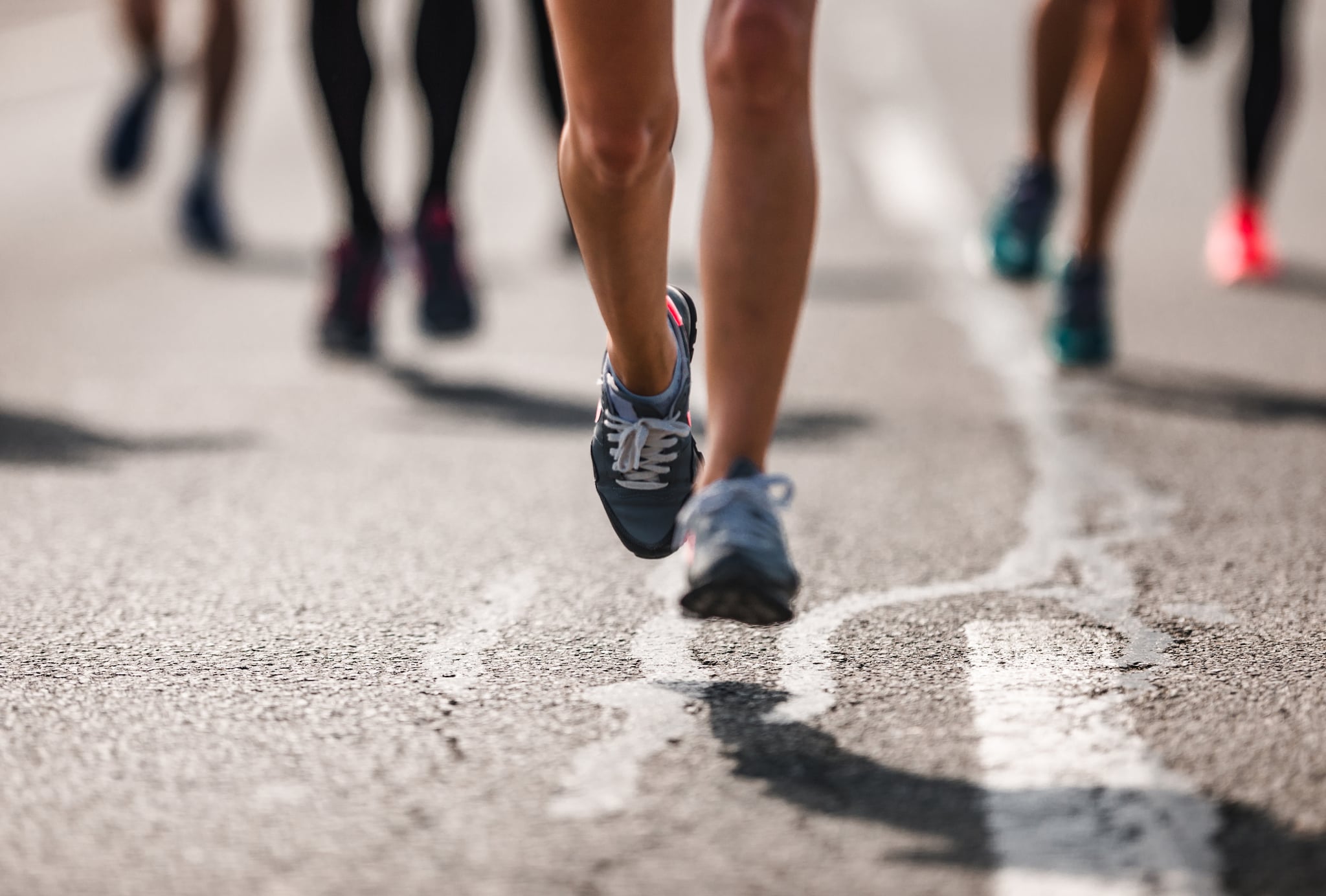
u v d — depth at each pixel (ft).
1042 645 20.03
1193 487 27.61
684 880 14.25
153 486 28.35
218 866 14.56
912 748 16.99
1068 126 70.59
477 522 26.07
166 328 42.39
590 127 17.51
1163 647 19.89
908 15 115.14
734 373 19.06
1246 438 30.83
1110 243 36.81
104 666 19.60
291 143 74.23
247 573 23.47
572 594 22.45
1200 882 14.15
